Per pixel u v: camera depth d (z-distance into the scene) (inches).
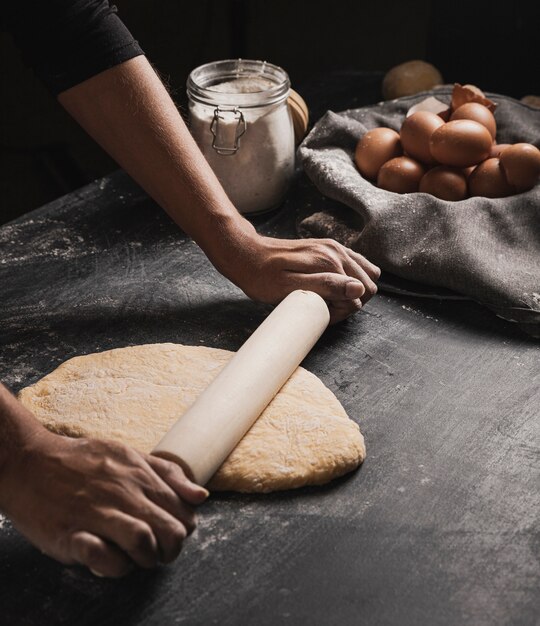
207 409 35.8
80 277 50.0
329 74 72.9
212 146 53.8
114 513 31.0
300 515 35.4
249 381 37.5
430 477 37.1
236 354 39.5
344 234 51.6
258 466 36.3
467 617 31.3
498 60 69.7
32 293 48.6
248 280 46.5
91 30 46.4
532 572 32.9
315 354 44.5
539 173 50.9
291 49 113.6
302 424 38.2
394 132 55.1
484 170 51.5
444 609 31.6
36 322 46.2
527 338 45.8
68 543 31.0
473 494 36.3
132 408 38.6
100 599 32.0
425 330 46.4
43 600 32.0
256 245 47.0
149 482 32.0
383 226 49.1
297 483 36.3
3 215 95.5
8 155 102.4
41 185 99.0
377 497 36.2
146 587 32.4
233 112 52.9
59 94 48.0
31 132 103.7
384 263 49.1
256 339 40.1
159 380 40.4
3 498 32.4
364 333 46.1
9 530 34.8
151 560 31.0
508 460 38.0
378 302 48.6
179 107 60.6
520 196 50.2
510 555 33.6
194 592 32.3
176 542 31.2
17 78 102.6
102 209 56.6
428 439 39.1
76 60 46.6
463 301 48.8
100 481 31.8
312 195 57.3
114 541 30.9
